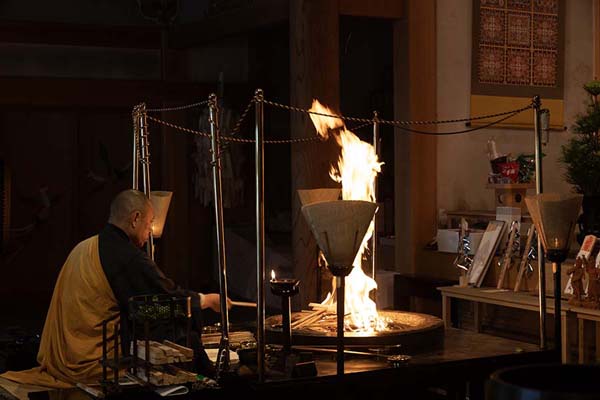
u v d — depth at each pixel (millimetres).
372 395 3527
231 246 11320
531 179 7090
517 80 8109
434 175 7770
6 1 11961
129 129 11523
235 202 11477
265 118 11867
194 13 11703
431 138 7766
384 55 11094
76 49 11570
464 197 7906
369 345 3768
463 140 7910
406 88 7758
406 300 7500
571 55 8383
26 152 11141
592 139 6277
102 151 11438
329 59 7488
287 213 11680
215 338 4367
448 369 3609
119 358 3475
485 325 6277
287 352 3473
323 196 4066
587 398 1221
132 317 3361
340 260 3104
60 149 11273
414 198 7691
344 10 7590
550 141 8297
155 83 11062
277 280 3525
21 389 3848
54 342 3969
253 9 9531
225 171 11312
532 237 5910
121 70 11742
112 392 3275
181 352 3326
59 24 11391
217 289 11375
